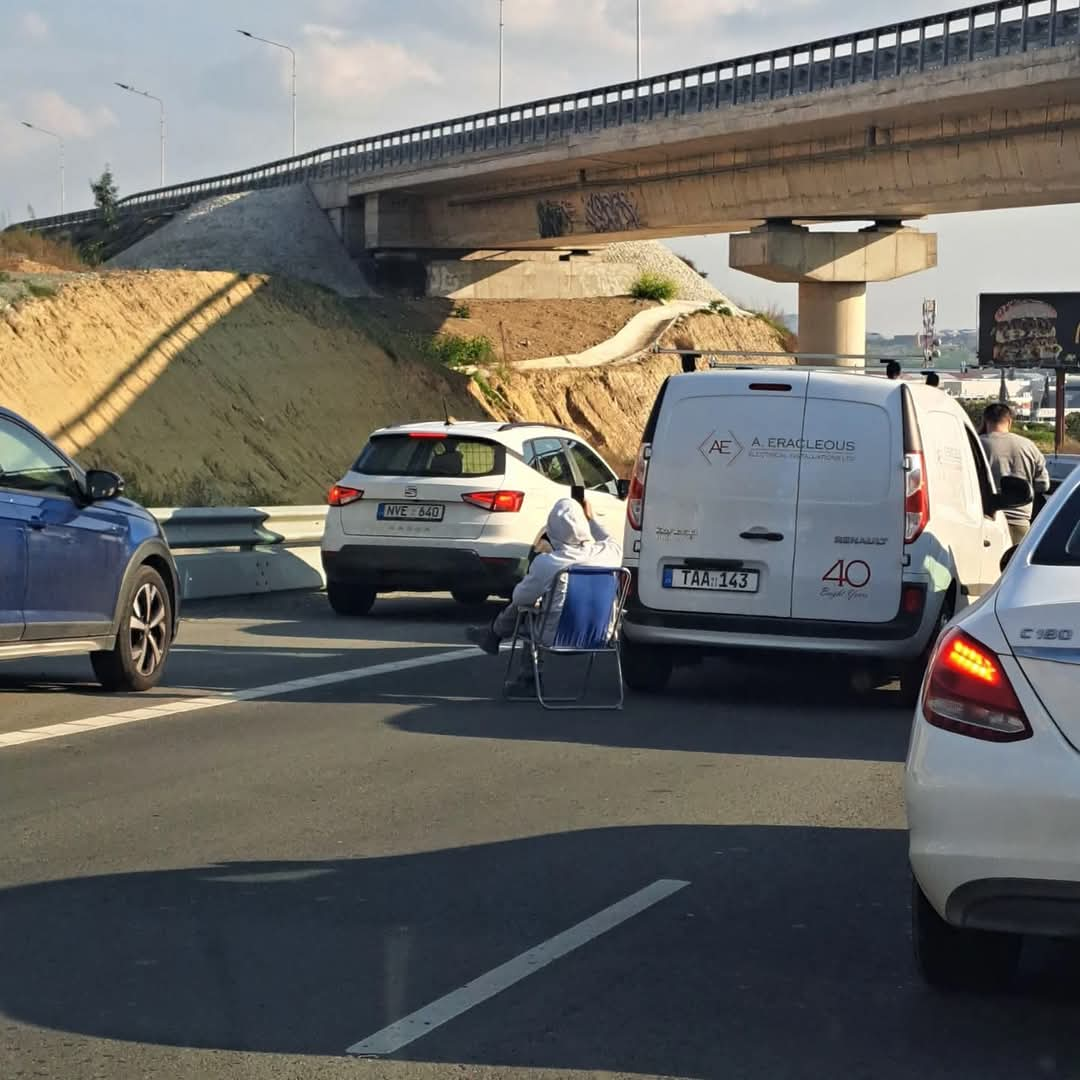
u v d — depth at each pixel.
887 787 8.70
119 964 5.57
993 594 5.07
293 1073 4.59
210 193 104.38
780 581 11.32
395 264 83.69
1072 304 60.72
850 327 59.44
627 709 11.25
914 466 11.23
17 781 8.54
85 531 10.84
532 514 16.69
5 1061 4.66
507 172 68.69
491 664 13.30
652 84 57.97
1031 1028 5.05
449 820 7.80
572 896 6.51
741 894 6.57
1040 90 41.66
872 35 46.94
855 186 51.75
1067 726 4.68
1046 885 4.66
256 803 8.09
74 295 46.41
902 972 5.61
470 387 58.16
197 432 45.59
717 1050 4.83
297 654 13.81
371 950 5.77
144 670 11.64
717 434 11.50
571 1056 4.76
